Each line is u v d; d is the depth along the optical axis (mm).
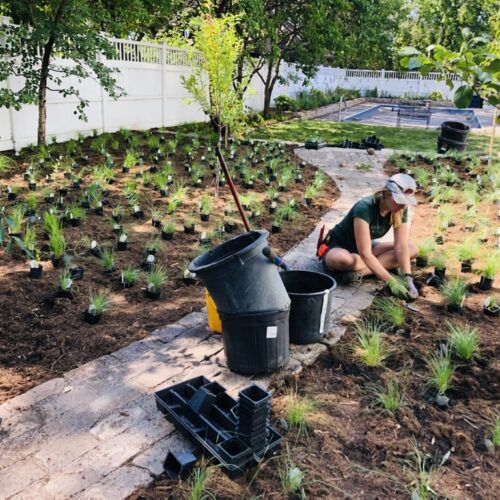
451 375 3023
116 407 2697
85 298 3971
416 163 9969
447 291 4051
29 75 8414
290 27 17156
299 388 2932
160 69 13016
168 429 2539
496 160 9922
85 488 2156
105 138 10344
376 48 24281
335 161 10086
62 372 3031
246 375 3021
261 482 2229
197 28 9148
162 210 6324
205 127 13594
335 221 6266
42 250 4816
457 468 2355
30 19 8945
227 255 3105
